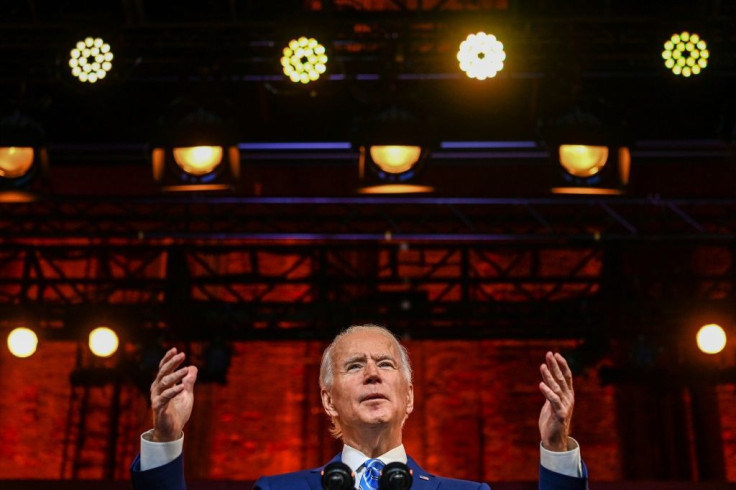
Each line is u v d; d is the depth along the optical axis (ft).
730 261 46.01
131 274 40.32
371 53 29.45
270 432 47.14
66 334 39.78
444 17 28.45
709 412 45.83
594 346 39.96
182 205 43.16
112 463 46.06
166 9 28.68
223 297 47.21
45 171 29.22
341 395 14.67
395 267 41.14
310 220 38.09
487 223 38.73
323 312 40.11
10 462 46.60
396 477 11.78
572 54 28.89
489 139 34.73
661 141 34.73
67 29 28.84
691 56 27.89
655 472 45.73
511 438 46.78
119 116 35.35
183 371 13.28
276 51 28.71
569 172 28.09
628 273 42.52
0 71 29.94
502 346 47.85
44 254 40.68
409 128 28.09
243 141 35.04
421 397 47.34
